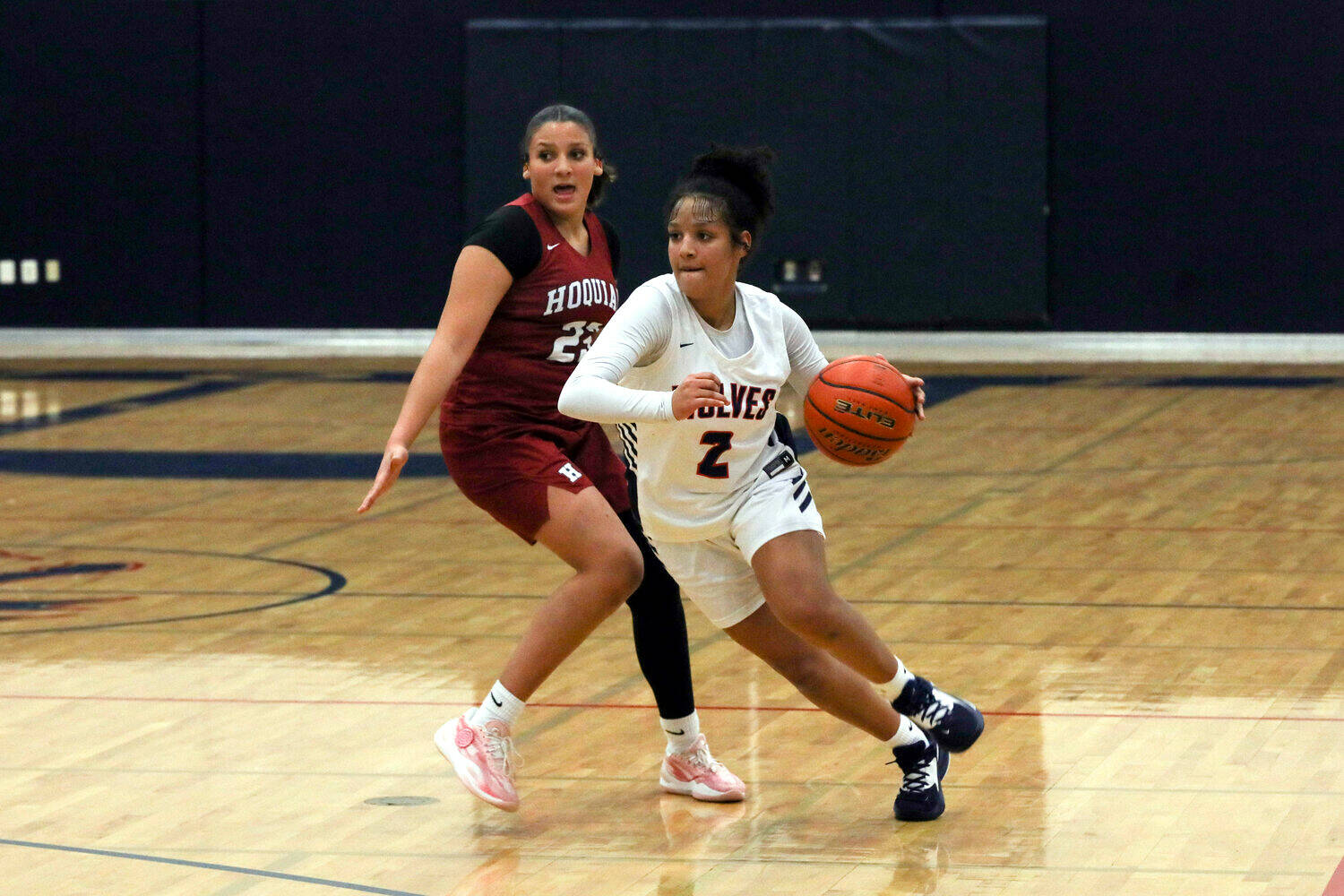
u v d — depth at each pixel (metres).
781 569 6.57
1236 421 20.53
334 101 30.22
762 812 7.14
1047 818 6.97
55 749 8.11
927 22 28.73
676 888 6.22
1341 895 6.02
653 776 7.69
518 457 7.07
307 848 6.70
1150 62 28.50
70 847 6.70
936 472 17.28
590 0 29.62
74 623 10.94
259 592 11.96
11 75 30.47
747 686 9.22
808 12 29.22
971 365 27.28
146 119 30.39
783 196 29.33
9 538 14.16
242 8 30.14
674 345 6.62
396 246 30.44
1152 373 25.84
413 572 12.71
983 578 12.21
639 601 7.25
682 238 6.52
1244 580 12.02
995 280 29.05
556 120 7.14
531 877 6.35
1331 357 27.69
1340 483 16.20
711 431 6.57
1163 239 28.75
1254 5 28.16
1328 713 8.54
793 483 6.77
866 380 6.75
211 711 8.82
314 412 22.58
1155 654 9.87
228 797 7.36
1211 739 8.09
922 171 28.98
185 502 15.97
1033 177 28.78
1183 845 6.60
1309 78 28.14
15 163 30.64
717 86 29.22
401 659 9.95
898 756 7.04
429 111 30.12
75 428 21.12
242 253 30.59
